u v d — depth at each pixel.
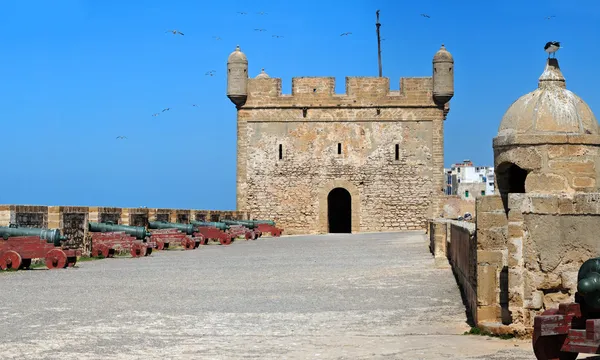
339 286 18.89
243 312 14.72
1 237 24.77
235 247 37.66
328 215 54.53
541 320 8.73
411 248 32.53
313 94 54.31
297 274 22.09
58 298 16.67
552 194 11.54
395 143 54.00
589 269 8.55
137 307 15.31
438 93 53.09
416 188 53.81
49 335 12.05
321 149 54.25
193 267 25.09
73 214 29.94
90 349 10.93
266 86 54.56
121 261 28.28
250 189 54.66
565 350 8.55
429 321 13.59
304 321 13.66
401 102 53.88
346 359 10.24
